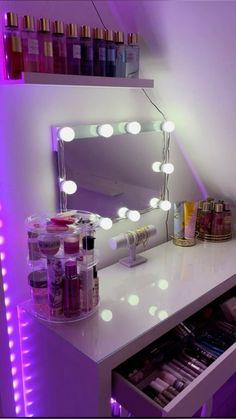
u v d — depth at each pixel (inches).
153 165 64.1
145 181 63.5
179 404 37.9
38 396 49.8
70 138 48.8
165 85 57.5
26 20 39.7
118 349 40.1
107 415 41.2
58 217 46.3
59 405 46.2
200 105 57.7
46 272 45.4
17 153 45.9
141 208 64.2
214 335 55.1
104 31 46.3
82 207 54.0
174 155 69.4
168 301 49.3
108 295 50.9
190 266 59.8
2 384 50.0
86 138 52.1
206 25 44.9
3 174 45.2
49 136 48.7
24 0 42.8
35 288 45.8
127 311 46.9
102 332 42.8
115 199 58.9
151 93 60.4
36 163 48.1
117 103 56.3
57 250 43.1
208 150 66.7
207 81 52.6
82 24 48.8
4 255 47.4
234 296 62.8
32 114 46.3
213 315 60.8
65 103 49.6
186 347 52.1
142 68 56.7
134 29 52.5
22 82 38.3
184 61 51.5
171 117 64.3
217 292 53.9
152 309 47.4
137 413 39.5
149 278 55.8
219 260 62.1
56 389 45.8
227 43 45.5
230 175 69.7
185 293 51.3
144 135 60.7
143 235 60.1
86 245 44.3
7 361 49.6
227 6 41.4
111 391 41.6
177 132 66.7
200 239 71.7
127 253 63.7
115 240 57.0
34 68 40.8
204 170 72.9
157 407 37.2
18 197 47.2
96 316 45.9
